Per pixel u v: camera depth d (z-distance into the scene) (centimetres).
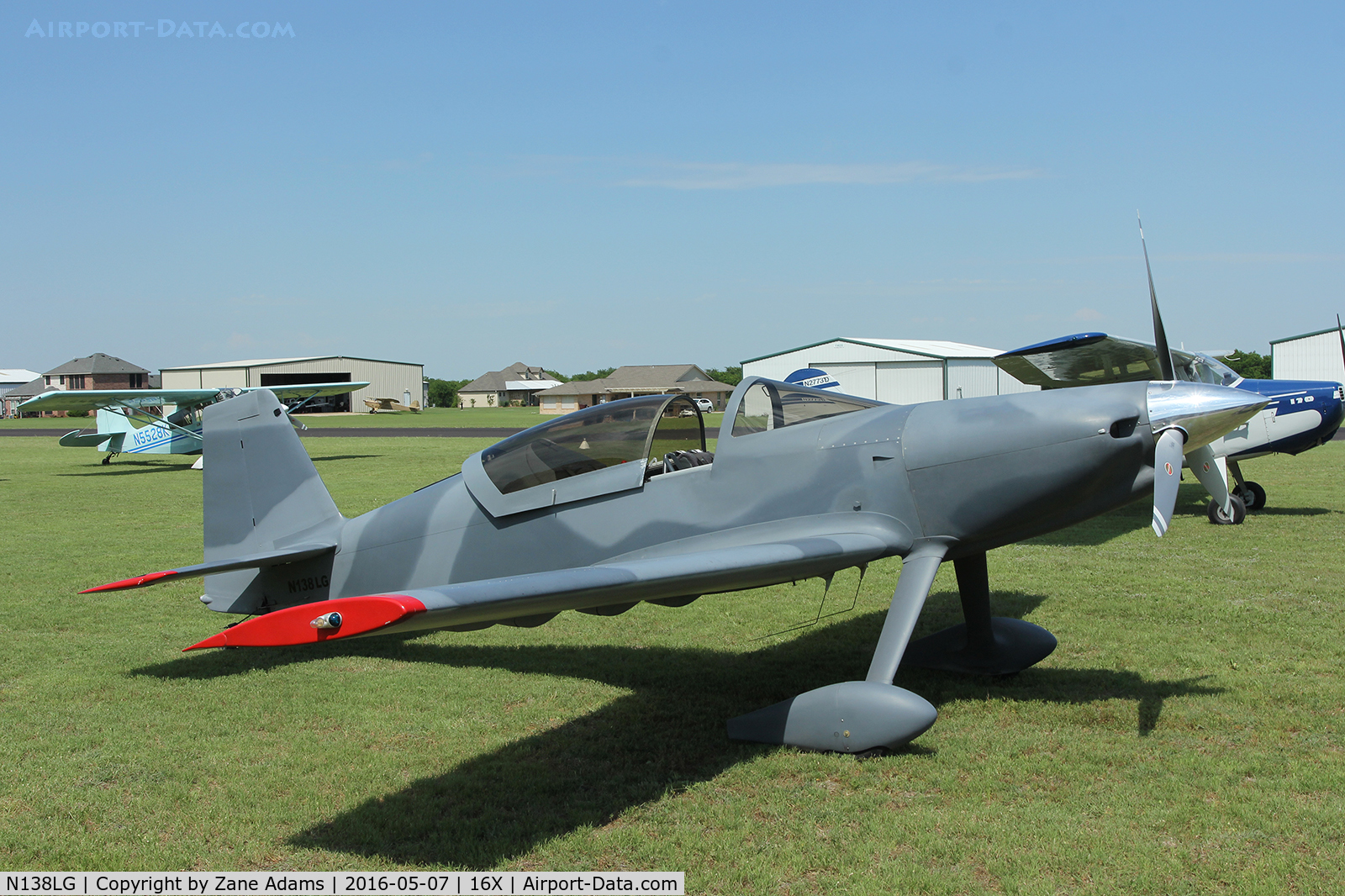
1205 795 357
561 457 511
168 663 575
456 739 441
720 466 483
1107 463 434
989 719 448
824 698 414
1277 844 316
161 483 1778
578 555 501
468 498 534
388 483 1695
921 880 297
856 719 402
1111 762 391
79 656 590
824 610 698
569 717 471
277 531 594
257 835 344
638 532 490
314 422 5159
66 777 398
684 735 443
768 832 336
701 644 612
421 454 2533
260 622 298
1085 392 450
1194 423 427
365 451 2686
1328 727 424
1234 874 296
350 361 7894
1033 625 534
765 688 512
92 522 1216
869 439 462
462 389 10788
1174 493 422
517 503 512
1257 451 1142
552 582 338
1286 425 1119
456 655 592
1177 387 437
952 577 801
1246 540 955
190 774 399
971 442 445
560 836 337
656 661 572
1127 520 1123
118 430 2433
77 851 331
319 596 584
